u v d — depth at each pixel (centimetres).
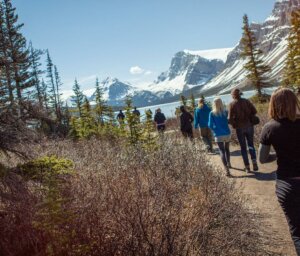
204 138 1465
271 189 827
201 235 495
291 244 551
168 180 707
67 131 1605
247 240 547
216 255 495
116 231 448
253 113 997
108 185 568
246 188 855
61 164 589
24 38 1991
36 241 414
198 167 823
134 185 617
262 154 432
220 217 580
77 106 3566
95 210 471
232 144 1573
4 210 489
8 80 621
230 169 1081
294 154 406
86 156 955
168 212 511
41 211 421
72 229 420
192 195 614
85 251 399
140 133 1277
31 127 597
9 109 577
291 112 409
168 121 3155
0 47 640
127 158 912
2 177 505
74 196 496
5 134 561
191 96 3350
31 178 531
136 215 462
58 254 394
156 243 448
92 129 1895
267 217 657
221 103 1021
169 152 962
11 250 421
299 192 396
